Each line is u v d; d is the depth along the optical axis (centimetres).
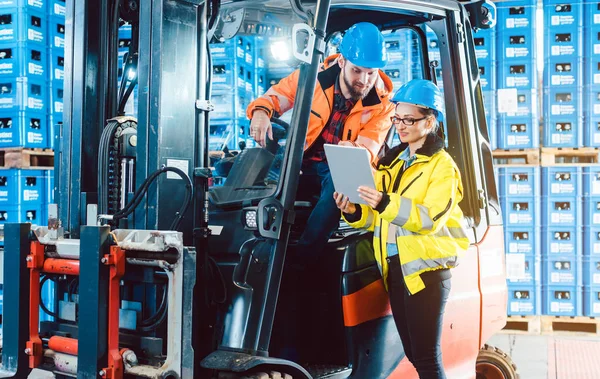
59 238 290
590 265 658
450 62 392
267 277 290
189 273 257
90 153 318
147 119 286
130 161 304
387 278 328
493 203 425
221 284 296
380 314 343
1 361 294
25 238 289
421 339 312
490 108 664
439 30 395
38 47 566
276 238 290
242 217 293
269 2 358
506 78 661
